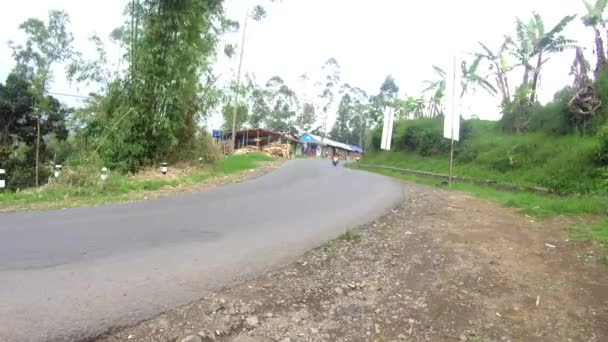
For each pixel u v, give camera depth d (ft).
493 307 13.15
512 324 12.13
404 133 98.32
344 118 258.78
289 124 223.30
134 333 10.80
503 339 11.35
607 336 11.37
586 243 20.30
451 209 30.73
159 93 49.42
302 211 28.30
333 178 55.42
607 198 33.58
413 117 117.91
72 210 27.32
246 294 13.60
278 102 221.46
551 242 20.74
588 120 53.72
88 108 56.54
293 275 15.52
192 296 13.15
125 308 12.03
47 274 14.51
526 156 57.88
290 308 12.89
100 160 45.68
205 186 42.22
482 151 68.85
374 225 24.26
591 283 14.96
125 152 48.80
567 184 43.29
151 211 27.14
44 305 11.97
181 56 49.47
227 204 30.71
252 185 44.16
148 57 47.91
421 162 85.10
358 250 18.88
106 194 34.86
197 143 59.26
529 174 51.98
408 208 30.91
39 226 22.13
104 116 51.96
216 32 57.72
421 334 11.59
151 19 48.37
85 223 23.04
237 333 11.30
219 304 12.70
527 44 66.64
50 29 100.89
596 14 55.72
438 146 85.30
